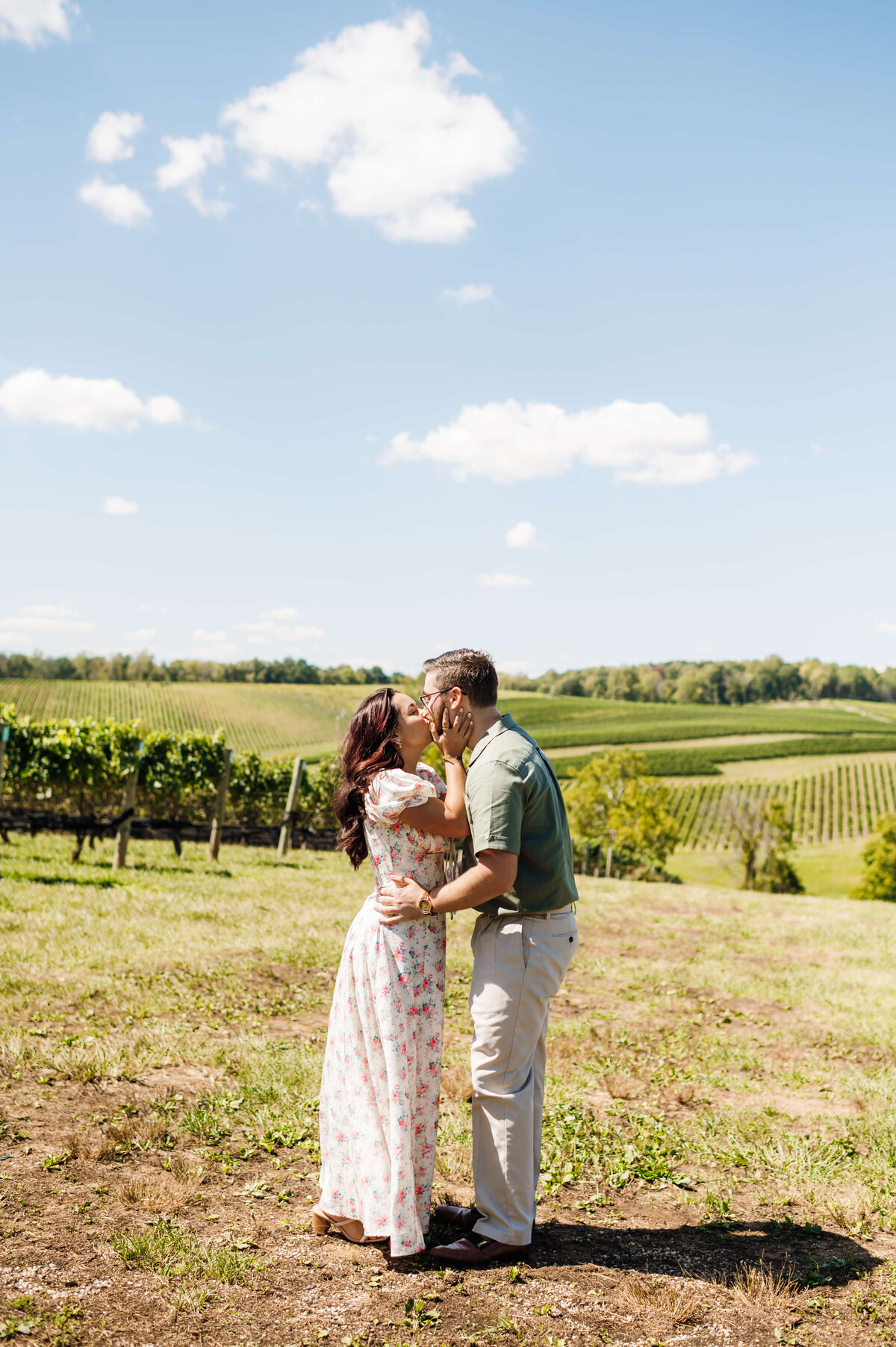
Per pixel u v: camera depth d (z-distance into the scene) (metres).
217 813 14.20
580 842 47.72
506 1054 2.96
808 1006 7.52
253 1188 3.38
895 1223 3.52
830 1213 3.58
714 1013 7.09
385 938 2.99
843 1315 2.80
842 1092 5.27
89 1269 2.70
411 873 3.08
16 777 14.13
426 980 3.03
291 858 15.67
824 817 86.44
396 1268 2.89
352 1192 2.98
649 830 58.75
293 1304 2.64
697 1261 3.12
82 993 5.76
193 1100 4.22
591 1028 6.27
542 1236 3.25
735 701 167.75
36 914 8.03
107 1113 3.95
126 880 10.91
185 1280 2.70
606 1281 2.92
